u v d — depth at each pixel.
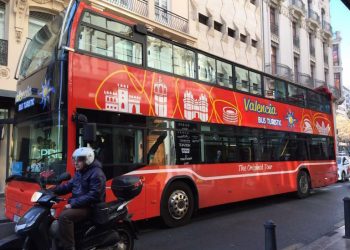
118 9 16.77
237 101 11.06
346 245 6.84
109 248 5.36
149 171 7.98
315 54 40.06
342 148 60.41
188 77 9.39
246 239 7.69
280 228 8.75
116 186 5.57
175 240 7.51
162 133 8.42
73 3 7.07
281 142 13.06
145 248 6.91
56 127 6.46
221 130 10.25
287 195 14.63
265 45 29.78
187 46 9.53
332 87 42.00
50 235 4.90
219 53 24.05
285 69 31.61
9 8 13.65
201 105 9.65
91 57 7.11
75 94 6.67
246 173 11.02
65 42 6.76
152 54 8.52
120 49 7.78
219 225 8.98
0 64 13.30
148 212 7.90
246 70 11.74
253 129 11.61
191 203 9.09
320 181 15.39
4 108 13.69
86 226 5.11
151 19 18.42
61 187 5.31
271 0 31.34
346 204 7.55
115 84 7.47
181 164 8.81
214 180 9.77
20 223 4.81
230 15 25.58
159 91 8.48
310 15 39.16
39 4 14.42
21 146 7.41
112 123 7.29
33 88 7.29
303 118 14.78
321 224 9.24
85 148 5.18
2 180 13.37
